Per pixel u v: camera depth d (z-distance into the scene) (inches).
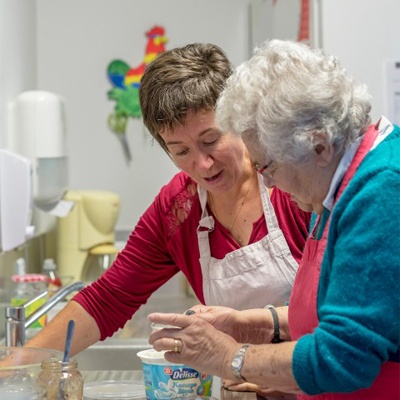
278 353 63.0
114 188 205.8
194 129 82.0
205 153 83.7
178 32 204.1
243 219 94.0
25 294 143.0
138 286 98.8
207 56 83.7
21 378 71.6
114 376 101.6
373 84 131.8
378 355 59.7
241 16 203.9
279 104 61.3
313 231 71.2
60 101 168.2
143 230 98.7
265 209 92.5
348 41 131.5
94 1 203.2
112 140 205.0
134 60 203.8
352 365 59.0
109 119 204.4
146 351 82.6
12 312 90.1
